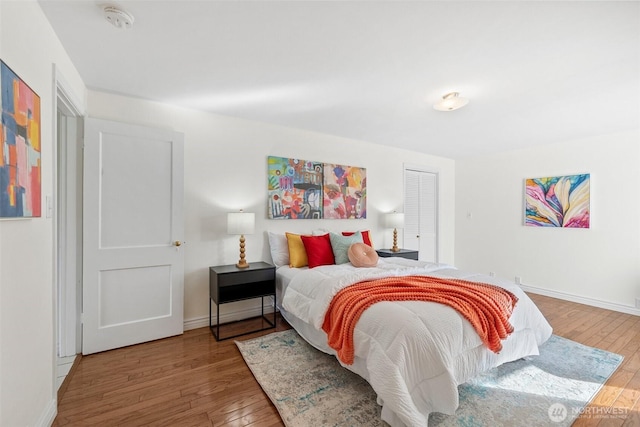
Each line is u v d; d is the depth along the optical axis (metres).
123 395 1.78
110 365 2.13
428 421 1.57
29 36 1.31
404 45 1.75
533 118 2.96
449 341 1.59
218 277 2.55
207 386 1.88
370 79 2.18
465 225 4.99
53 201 1.61
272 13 1.48
